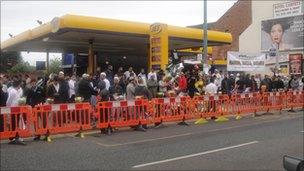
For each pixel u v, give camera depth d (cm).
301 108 2142
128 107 1353
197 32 2327
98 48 2909
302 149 1035
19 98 1264
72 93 1503
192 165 864
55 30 1927
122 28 2031
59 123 1218
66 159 927
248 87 2083
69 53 3177
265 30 3581
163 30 1978
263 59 2291
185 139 1188
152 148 1053
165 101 1465
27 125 1159
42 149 1049
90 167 849
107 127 1302
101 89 1496
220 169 828
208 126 1468
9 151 1026
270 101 1891
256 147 1060
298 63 2981
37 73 3083
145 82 1666
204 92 1745
